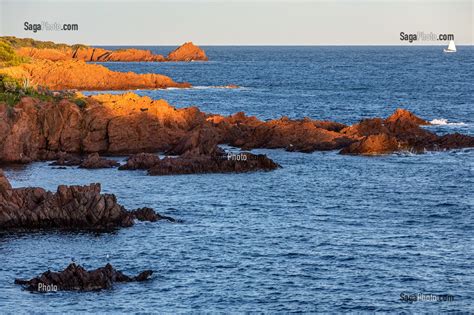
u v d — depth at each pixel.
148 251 82.94
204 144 136.88
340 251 83.69
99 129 144.38
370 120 155.38
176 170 124.25
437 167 130.62
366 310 67.31
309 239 88.31
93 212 91.12
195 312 66.50
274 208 103.19
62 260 79.56
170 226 93.12
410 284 73.56
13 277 74.31
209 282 73.81
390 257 81.56
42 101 155.12
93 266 77.88
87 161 130.38
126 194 109.94
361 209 103.00
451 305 68.25
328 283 73.88
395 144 144.25
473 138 148.50
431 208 103.38
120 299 68.88
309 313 66.69
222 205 104.50
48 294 69.62
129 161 128.75
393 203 106.31
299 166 131.25
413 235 90.06
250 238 88.56
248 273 76.56
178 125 152.50
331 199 108.56
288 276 75.75
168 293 70.75
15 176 121.69
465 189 114.56
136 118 145.62
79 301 68.12
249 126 157.12
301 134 149.12
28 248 83.12
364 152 142.00
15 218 89.75
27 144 136.38
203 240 87.44
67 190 92.25
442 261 80.25
